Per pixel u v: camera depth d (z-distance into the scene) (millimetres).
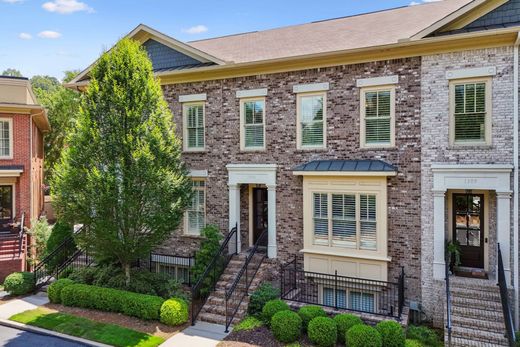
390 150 11906
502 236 10461
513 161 10461
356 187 12086
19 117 20047
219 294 12352
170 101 15508
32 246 17594
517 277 10266
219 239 13594
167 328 10875
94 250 12719
